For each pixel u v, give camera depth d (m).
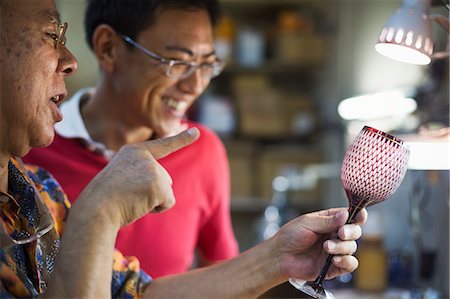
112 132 2.03
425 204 2.42
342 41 3.90
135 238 1.98
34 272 1.27
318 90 4.29
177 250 2.04
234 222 4.27
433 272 2.42
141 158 1.24
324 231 1.41
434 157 2.02
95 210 1.18
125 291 1.53
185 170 2.09
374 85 3.83
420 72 3.38
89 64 4.15
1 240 1.16
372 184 1.29
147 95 1.93
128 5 1.88
